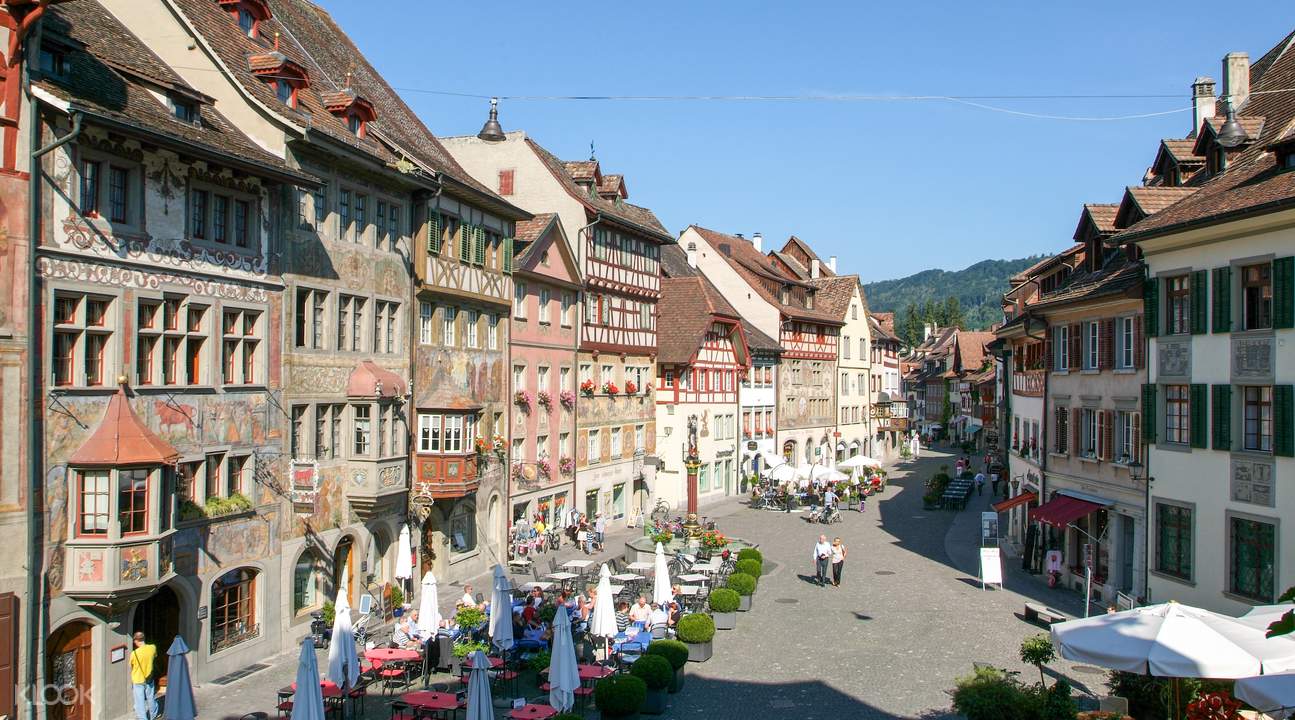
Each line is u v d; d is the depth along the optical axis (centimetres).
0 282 1438
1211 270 2170
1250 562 2061
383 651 1850
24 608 1462
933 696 1833
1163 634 1356
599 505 4006
